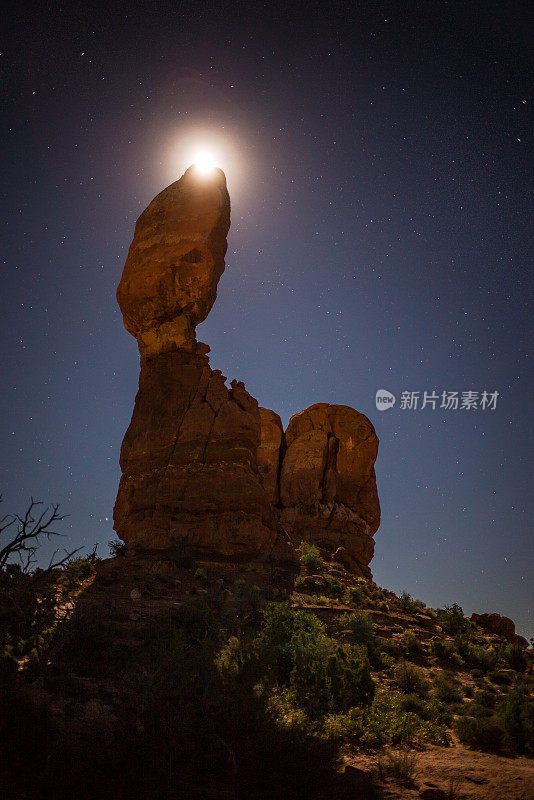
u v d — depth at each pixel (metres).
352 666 12.89
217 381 32.94
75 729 8.12
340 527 37.97
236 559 27.38
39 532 10.51
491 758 9.77
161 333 34.25
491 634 27.36
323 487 39.12
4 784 6.29
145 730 7.39
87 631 13.73
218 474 29.41
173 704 8.30
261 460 40.12
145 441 31.58
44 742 7.15
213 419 31.33
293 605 22.44
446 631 24.64
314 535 37.03
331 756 8.12
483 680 17.47
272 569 26.89
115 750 6.98
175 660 9.61
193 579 24.41
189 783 6.79
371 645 17.78
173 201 36.41
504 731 10.69
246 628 17.80
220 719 8.24
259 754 7.66
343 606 23.80
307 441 40.59
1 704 7.43
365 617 20.94
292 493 38.66
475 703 13.91
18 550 10.46
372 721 10.93
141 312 34.66
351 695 12.26
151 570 25.22
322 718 10.98
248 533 27.91
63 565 11.52
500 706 11.69
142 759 6.82
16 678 10.12
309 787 7.34
